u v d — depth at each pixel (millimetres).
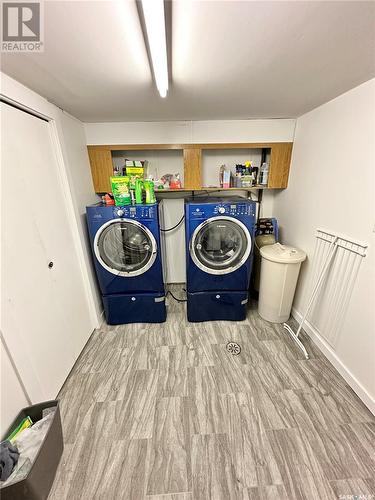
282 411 1502
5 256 1222
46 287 1565
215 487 1152
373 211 1432
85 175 2230
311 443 1323
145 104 1763
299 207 2289
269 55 1103
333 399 1573
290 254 2121
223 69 1231
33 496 1033
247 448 1308
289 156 2416
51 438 1202
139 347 2088
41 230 1542
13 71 1201
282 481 1167
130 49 1012
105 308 2338
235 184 2596
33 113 1498
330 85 1490
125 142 2330
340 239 1714
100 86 1400
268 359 1920
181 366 1873
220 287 2270
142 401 1591
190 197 2621
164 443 1342
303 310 2279
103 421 1467
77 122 2115
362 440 1331
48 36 910
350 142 1597
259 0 747
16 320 1273
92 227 2037
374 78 1377
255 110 1995
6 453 1066
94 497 1126
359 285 1554
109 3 747
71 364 1835
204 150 2650
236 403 1562
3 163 1236
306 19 845
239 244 2186
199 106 1847
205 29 894
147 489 1150
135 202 2117
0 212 1208
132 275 2184
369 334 1483
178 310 2645
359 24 880
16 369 1259
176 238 2982
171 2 748
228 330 2285
